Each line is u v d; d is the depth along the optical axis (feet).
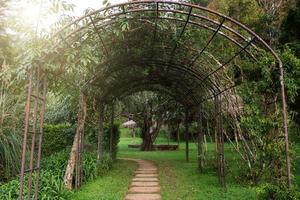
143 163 37.73
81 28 13.61
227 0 30.22
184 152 52.42
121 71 25.29
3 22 34.58
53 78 15.55
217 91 22.30
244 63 21.09
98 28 14.75
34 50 12.98
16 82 16.24
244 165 23.00
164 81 30.96
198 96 28.07
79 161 21.45
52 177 18.30
